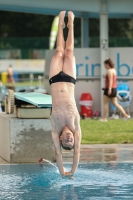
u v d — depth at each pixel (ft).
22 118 94.58
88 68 186.29
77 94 187.01
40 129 93.97
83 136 125.70
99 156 98.58
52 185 73.41
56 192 68.85
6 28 452.35
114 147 110.42
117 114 184.55
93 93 186.70
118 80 184.65
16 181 76.43
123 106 178.81
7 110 108.58
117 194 67.26
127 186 72.33
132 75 183.62
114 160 93.97
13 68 333.83
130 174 80.94
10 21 452.35
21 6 184.14
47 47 345.31
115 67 184.14
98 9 180.86
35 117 94.63
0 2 172.45
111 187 71.77
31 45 346.95
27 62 332.60
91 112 184.85
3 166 89.97
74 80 76.69
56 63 77.15
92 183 74.64
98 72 185.78
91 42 316.60
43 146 94.27
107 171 83.61
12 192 68.90
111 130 137.28
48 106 90.27
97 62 185.98
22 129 93.56
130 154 100.68
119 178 78.02
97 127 144.77
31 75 309.63
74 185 73.41
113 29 455.63
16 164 92.07
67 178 74.79
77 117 73.41
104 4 180.55
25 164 92.07
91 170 84.53
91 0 180.65
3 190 70.13
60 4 179.42
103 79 182.09
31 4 176.55
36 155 94.07
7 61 334.85
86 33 212.23
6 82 331.57
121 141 118.11
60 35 79.51
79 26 425.69
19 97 100.99
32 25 452.35
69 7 180.14
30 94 110.42
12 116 100.73
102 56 181.68
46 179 77.77
